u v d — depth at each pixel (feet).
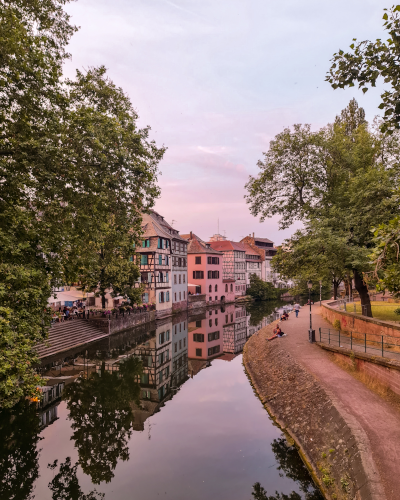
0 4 30.96
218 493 29.32
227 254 235.81
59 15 37.47
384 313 71.41
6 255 30.91
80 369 70.08
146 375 67.46
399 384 35.06
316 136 60.29
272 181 66.03
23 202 35.19
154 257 138.00
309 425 36.19
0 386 27.04
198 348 97.04
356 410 32.99
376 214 51.93
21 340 29.66
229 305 210.79
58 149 33.09
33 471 34.40
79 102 41.11
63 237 35.99
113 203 42.34
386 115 19.36
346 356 46.73
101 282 100.07
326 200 61.21
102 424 45.62
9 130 33.71
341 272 58.65
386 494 21.49
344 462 27.04
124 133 40.22
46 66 32.99
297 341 65.98
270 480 30.73
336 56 19.36
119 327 106.22
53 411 49.62
